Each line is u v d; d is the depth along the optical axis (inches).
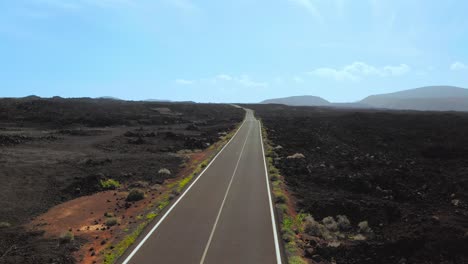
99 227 668.1
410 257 637.9
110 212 765.9
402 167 1349.7
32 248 570.3
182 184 986.1
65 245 579.5
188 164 1339.8
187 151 1669.5
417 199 1012.5
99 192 958.4
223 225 660.7
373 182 1124.5
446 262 628.7
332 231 729.0
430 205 966.4
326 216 817.5
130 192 876.0
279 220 691.4
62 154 1434.5
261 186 971.9
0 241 609.6
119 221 692.7
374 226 796.6
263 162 1348.4
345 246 618.8
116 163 1306.6
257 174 1130.0
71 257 530.9
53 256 533.3
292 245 573.0
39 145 1644.9
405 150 1804.9
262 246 565.0
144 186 1002.1
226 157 1476.4
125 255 528.4
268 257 524.4
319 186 1065.5
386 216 836.6
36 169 1139.3
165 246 562.6
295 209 813.9
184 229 639.1
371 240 681.6
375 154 1669.5
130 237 594.6
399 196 1024.9
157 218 702.5
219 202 815.7
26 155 1358.3
